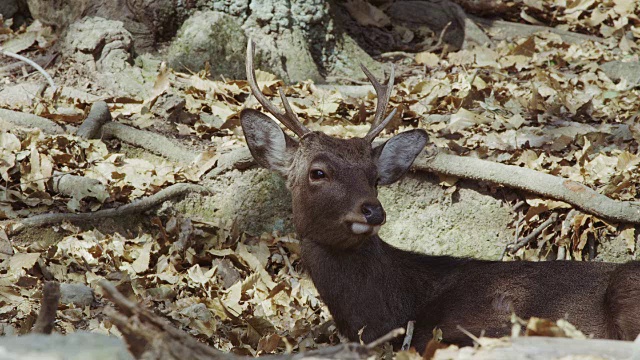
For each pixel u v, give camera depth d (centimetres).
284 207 1095
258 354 818
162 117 1177
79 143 1082
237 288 951
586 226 1045
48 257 929
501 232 1087
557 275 790
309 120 1198
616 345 446
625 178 1063
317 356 444
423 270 837
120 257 970
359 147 808
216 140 1156
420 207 1103
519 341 452
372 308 801
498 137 1155
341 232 771
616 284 739
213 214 1077
